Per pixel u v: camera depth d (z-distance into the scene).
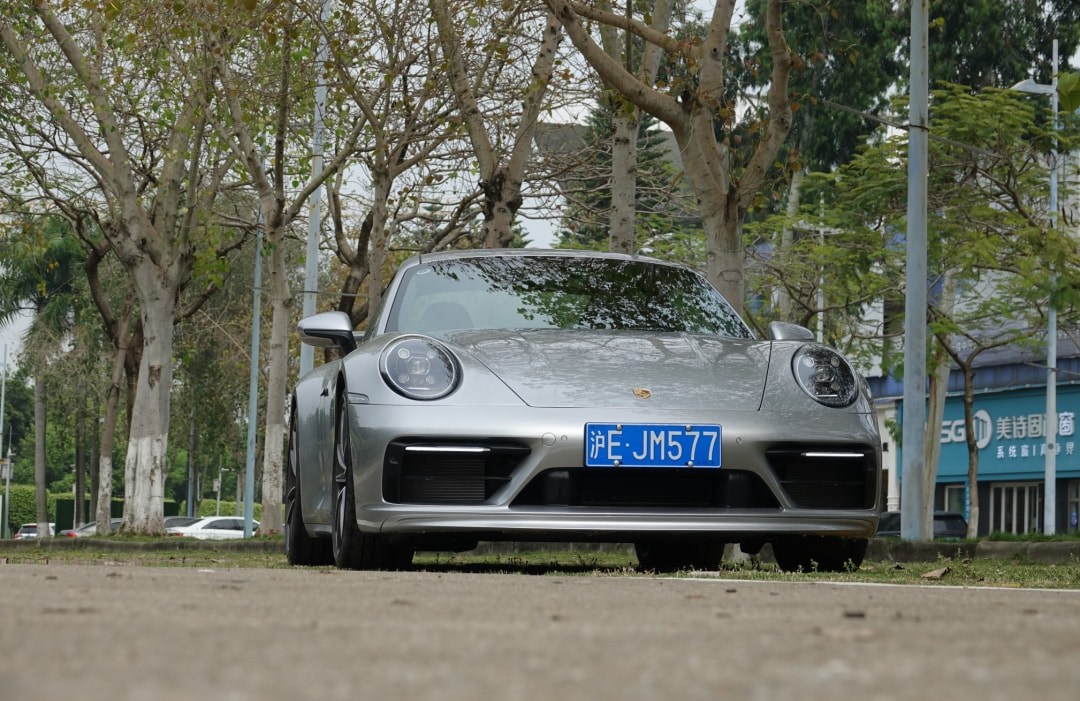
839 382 5.70
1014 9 35.66
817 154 35.91
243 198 28.89
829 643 1.94
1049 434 30.67
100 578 3.33
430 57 16.88
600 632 2.09
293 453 7.15
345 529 5.63
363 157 20.69
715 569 7.52
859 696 1.36
